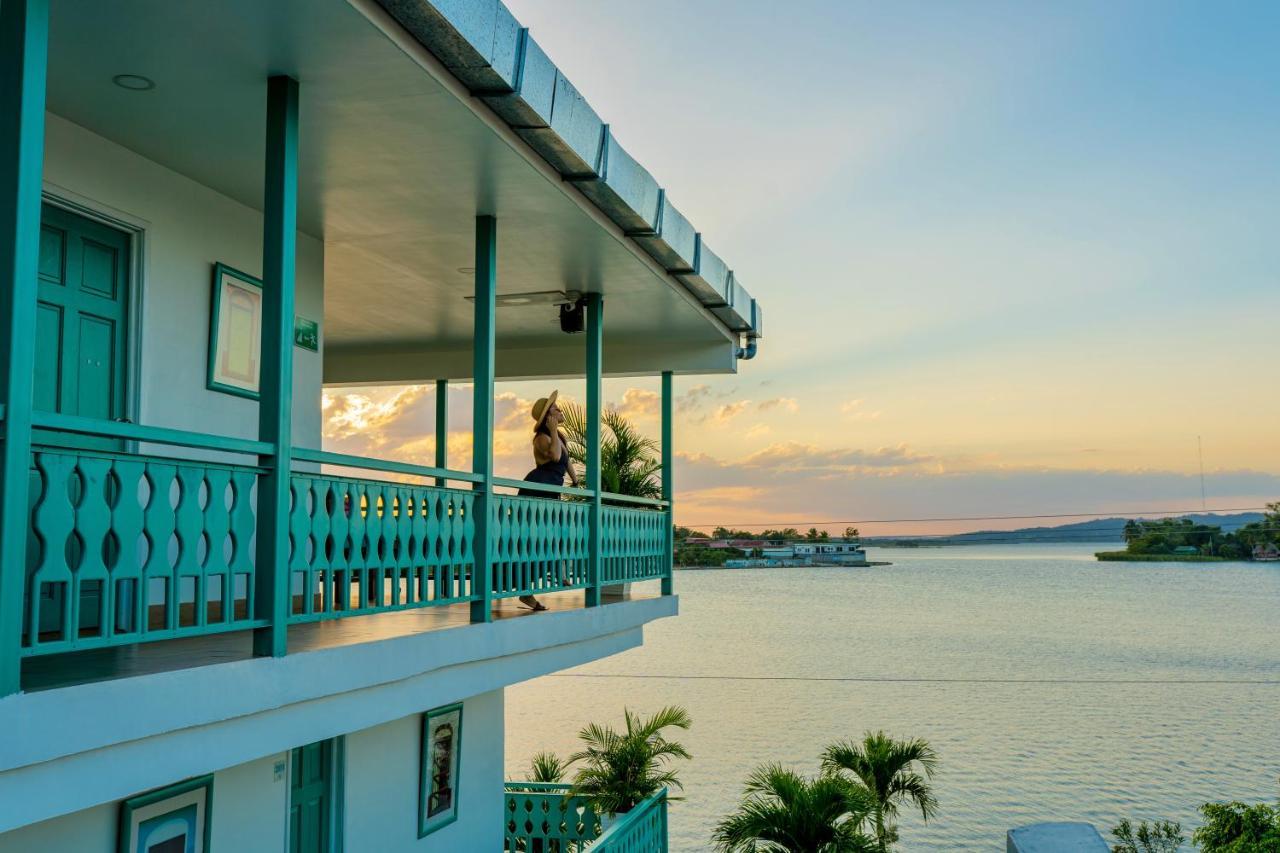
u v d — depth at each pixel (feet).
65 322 20.48
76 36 16.44
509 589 25.09
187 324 23.54
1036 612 299.38
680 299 33.30
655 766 53.01
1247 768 123.65
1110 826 100.07
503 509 24.88
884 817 61.46
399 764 27.84
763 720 156.56
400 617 25.59
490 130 20.21
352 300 34.01
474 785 31.89
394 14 16.39
